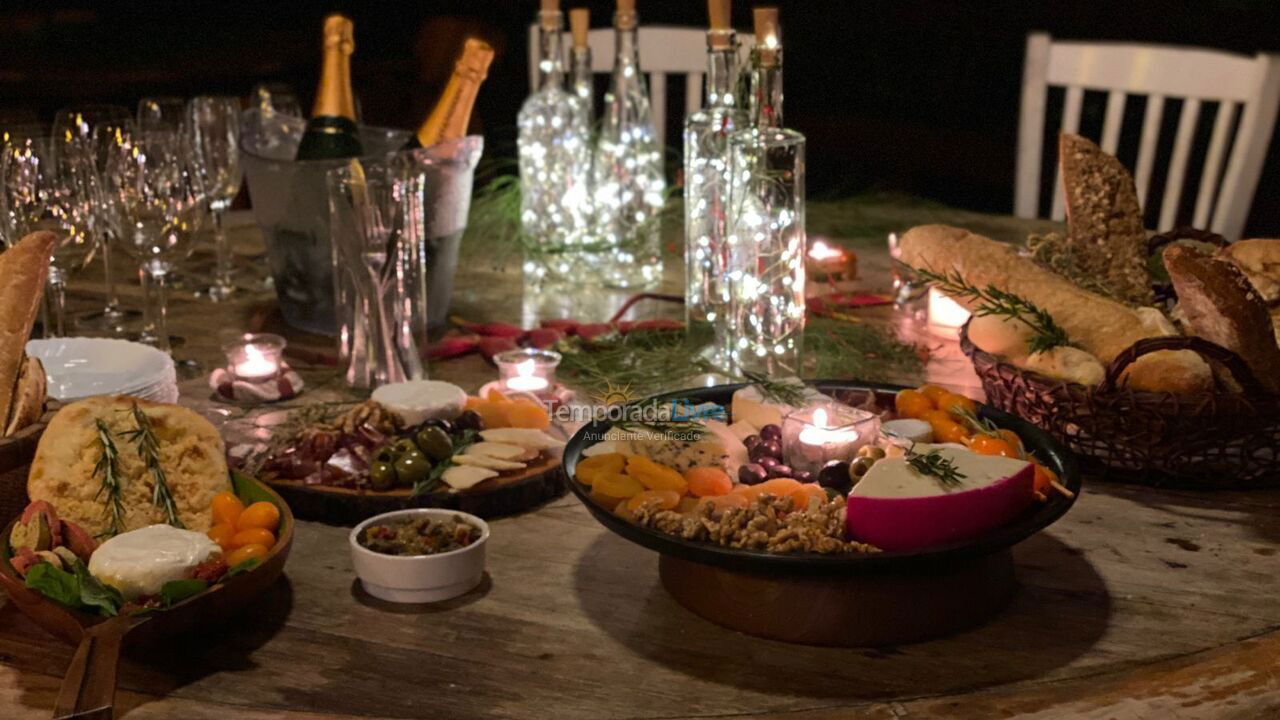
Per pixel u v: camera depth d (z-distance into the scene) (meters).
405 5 5.04
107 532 1.18
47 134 1.98
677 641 1.11
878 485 1.08
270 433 1.49
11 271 1.25
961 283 1.52
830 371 1.76
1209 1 4.92
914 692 1.03
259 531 1.15
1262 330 1.32
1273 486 1.41
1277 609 1.16
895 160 5.16
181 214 1.78
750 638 1.12
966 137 5.08
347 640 1.12
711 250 1.76
